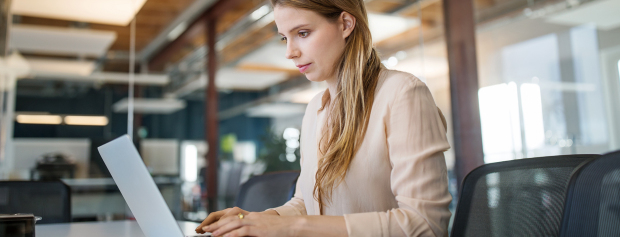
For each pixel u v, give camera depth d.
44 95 3.86
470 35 3.17
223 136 12.29
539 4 2.88
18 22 3.88
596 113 2.66
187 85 4.83
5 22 3.83
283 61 6.58
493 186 0.97
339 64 0.96
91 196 3.82
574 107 2.75
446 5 3.31
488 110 3.05
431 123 0.82
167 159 4.52
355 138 0.89
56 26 4.00
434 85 3.34
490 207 0.96
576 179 0.66
